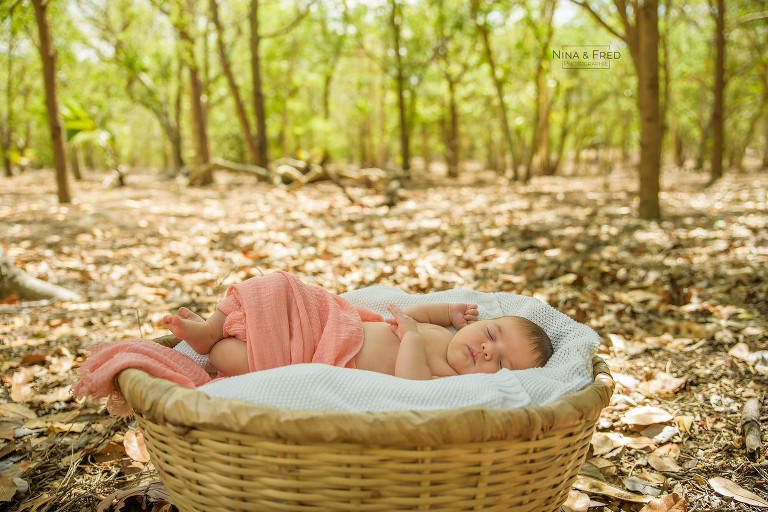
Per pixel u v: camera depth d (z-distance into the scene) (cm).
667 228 706
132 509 216
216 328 227
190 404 147
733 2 1548
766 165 2092
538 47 1535
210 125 2950
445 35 1722
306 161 1516
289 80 2030
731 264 507
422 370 225
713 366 321
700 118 1967
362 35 1839
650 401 293
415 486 148
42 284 456
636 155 3703
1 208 945
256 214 883
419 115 2123
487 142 2862
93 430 267
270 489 150
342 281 496
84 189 1402
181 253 619
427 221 834
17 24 1005
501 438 146
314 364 177
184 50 1484
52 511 216
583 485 228
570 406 159
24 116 2245
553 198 1145
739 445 253
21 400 289
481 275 519
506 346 237
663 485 231
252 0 1507
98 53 1666
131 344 196
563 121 2219
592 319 392
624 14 774
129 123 3083
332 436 138
